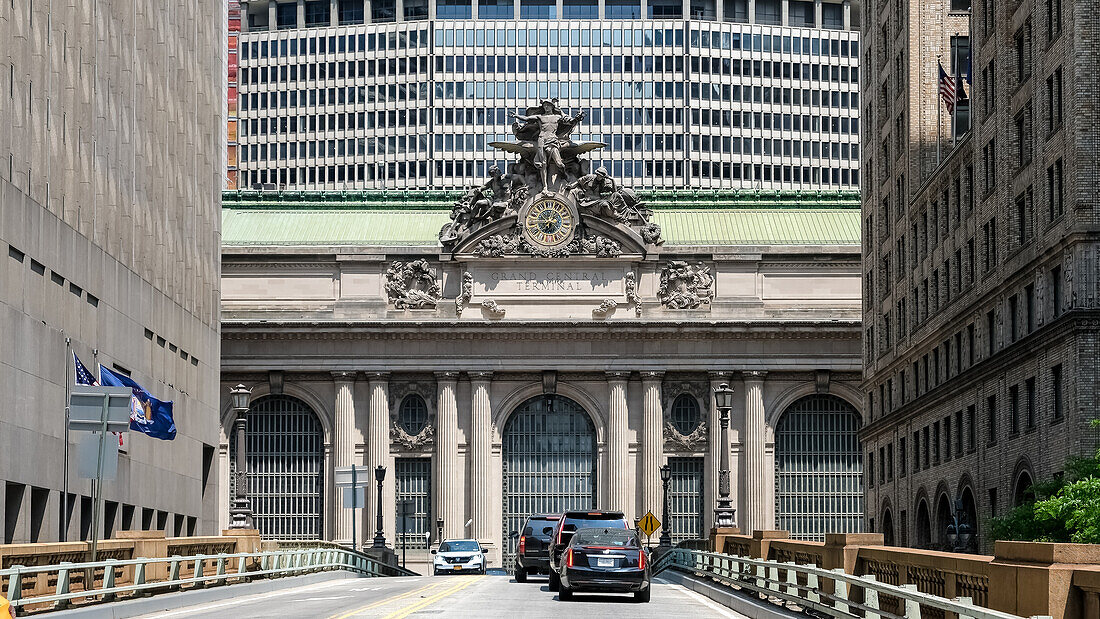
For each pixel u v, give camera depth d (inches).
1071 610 978.7
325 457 5032.0
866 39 4478.3
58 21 2869.1
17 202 2610.7
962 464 3329.2
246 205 5369.1
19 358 2620.6
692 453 5017.2
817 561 1813.5
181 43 3784.5
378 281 5054.1
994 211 3100.4
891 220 4141.2
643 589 2142.0
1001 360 2965.1
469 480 5002.5
